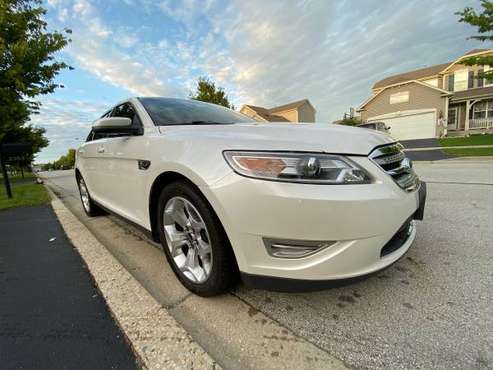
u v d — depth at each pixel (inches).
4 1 285.9
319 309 65.4
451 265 82.5
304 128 70.7
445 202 156.2
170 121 92.4
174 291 75.4
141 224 90.2
